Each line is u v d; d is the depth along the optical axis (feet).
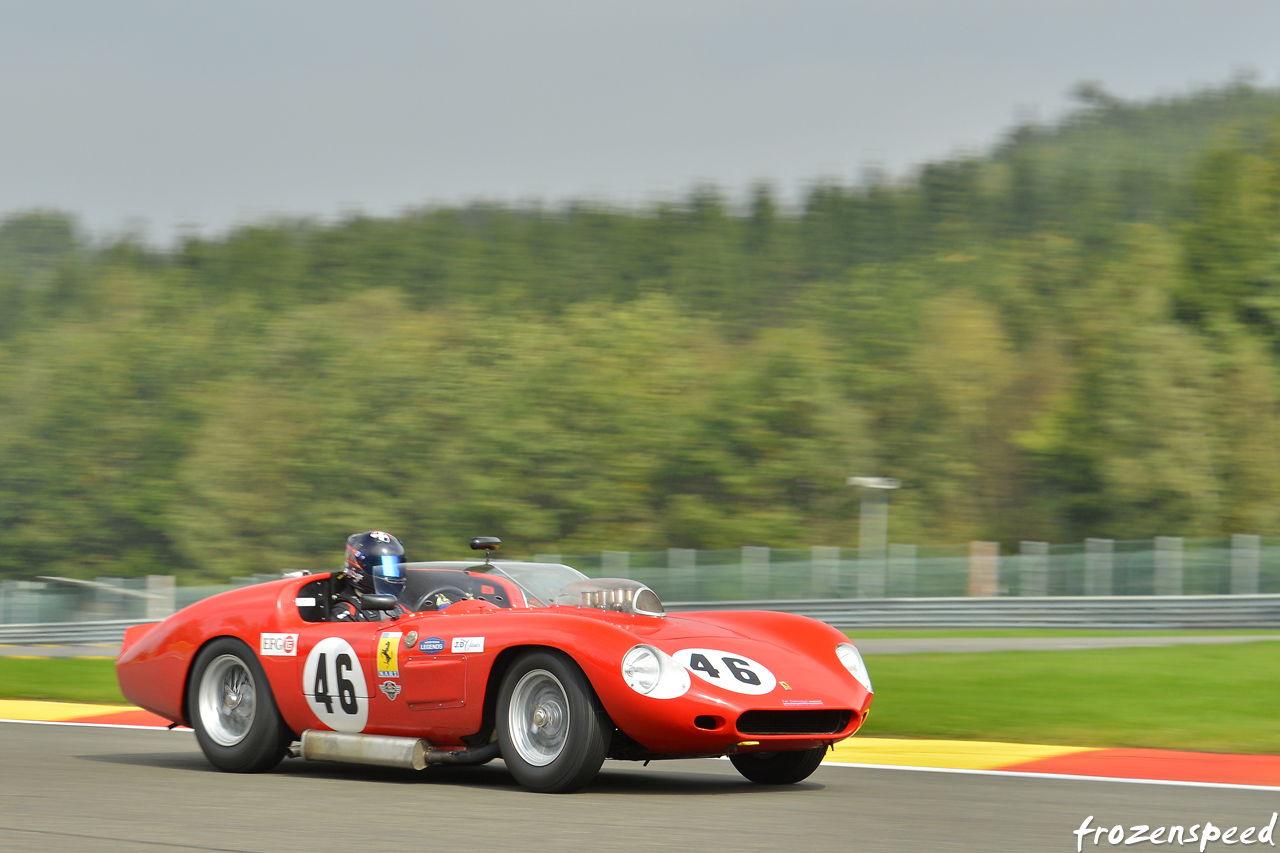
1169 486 468.75
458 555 494.59
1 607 335.26
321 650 69.10
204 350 590.55
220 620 73.26
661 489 499.51
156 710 75.41
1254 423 479.00
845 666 65.77
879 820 54.13
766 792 63.05
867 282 597.52
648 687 59.21
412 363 532.73
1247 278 526.57
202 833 50.62
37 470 579.48
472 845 47.83
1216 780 68.33
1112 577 295.69
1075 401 509.76
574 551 492.13
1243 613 274.98
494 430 499.51
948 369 548.31
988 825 53.16
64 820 53.93
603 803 58.18
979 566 308.40
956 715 97.35
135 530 569.64
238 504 526.57
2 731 94.68
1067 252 640.58
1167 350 482.28
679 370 513.04
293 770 72.38
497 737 63.21
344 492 517.14
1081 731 89.15
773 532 481.46
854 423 506.07
